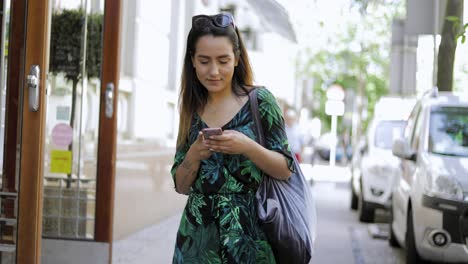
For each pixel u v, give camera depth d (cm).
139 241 880
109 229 634
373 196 1271
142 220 969
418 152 843
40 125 505
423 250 752
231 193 349
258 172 351
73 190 638
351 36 2862
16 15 537
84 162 640
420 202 754
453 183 739
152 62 1012
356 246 1008
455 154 829
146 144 978
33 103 503
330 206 1623
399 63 1512
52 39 646
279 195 354
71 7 645
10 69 536
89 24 645
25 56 507
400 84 1510
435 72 1017
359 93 3703
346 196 1933
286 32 1122
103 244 634
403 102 1494
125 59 870
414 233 769
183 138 363
